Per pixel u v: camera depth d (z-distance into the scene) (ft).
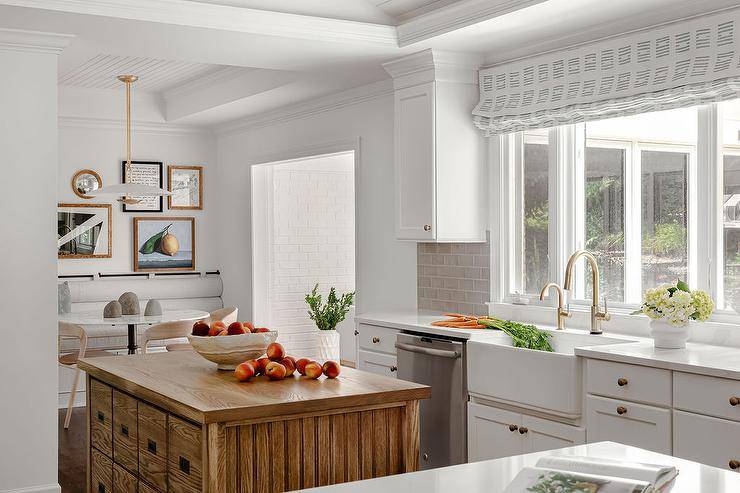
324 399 9.13
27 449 14.85
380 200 19.80
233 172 27.73
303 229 28.50
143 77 24.18
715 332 12.30
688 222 13.15
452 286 17.75
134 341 21.74
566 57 14.61
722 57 11.95
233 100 22.62
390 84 19.11
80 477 17.26
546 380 12.37
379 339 16.42
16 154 14.60
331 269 29.07
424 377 15.06
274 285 27.91
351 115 20.89
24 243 14.74
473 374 13.91
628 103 13.32
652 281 13.83
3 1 12.63
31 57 14.62
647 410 10.84
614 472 4.86
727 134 12.44
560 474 4.74
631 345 12.19
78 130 26.35
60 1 12.98
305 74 18.56
